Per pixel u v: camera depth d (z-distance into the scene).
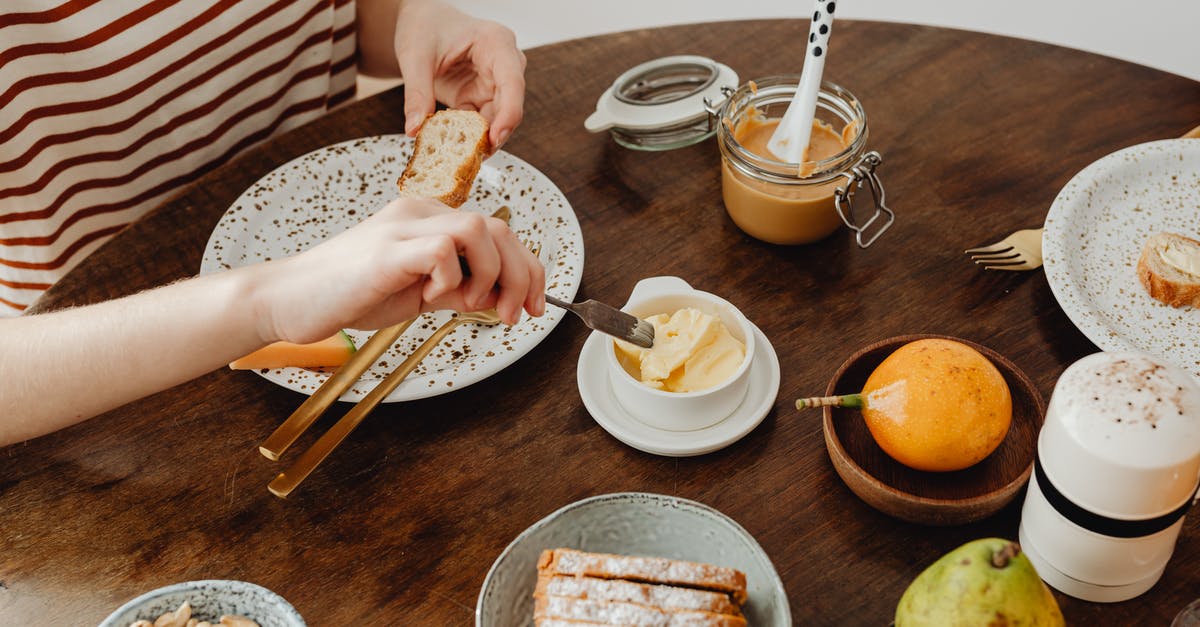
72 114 1.29
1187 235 1.06
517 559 0.75
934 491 0.83
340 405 0.96
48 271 1.41
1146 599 0.77
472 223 0.79
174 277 1.12
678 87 1.28
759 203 1.05
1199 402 0.66
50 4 1.20
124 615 0.73
